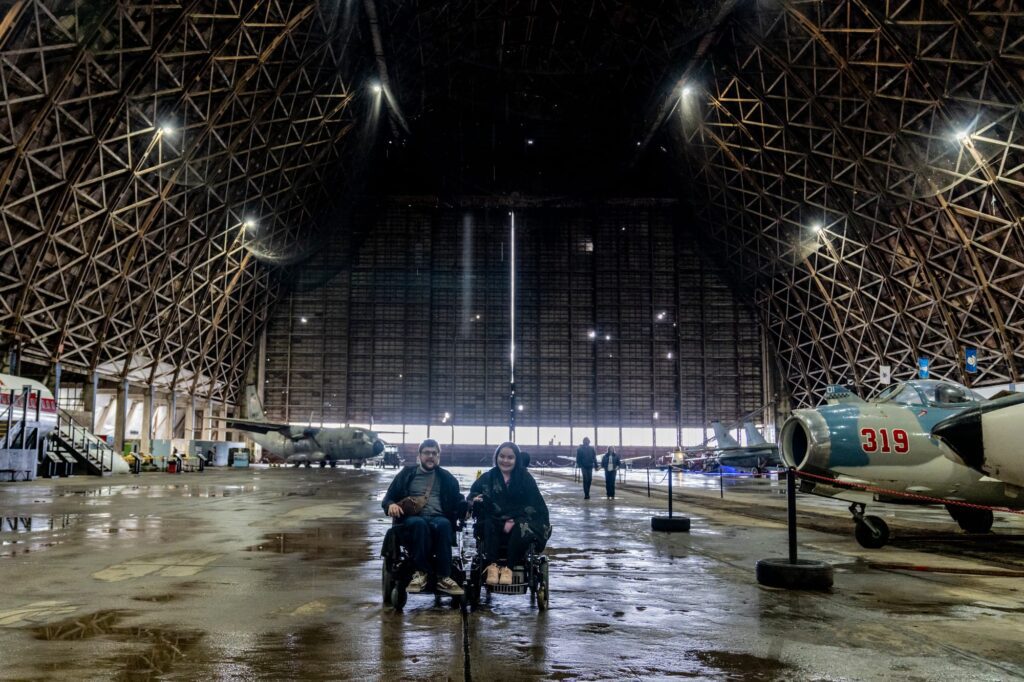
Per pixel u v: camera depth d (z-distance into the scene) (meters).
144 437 42.25
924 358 35.47
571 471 48.72
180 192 35.03
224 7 28.73
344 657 3.98
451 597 5.76
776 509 16.12
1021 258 31.45
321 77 36.44
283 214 45.00
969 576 7.01
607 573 7.01
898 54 29.88
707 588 6.22
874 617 5.09
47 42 24.55
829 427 10.12
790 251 45.28
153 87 29.05
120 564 7.23
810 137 37.09
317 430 49.62
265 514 13.21
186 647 4.15
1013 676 3.68
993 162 29.91
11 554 7.90
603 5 37.78
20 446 27.67
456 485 5.96
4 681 3.48
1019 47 26.16
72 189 28.95
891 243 37.81
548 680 3.59
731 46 35.72
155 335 40.38
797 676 3.67
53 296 31.66
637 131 45.44
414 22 36.41
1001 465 8.10
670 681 3.58
